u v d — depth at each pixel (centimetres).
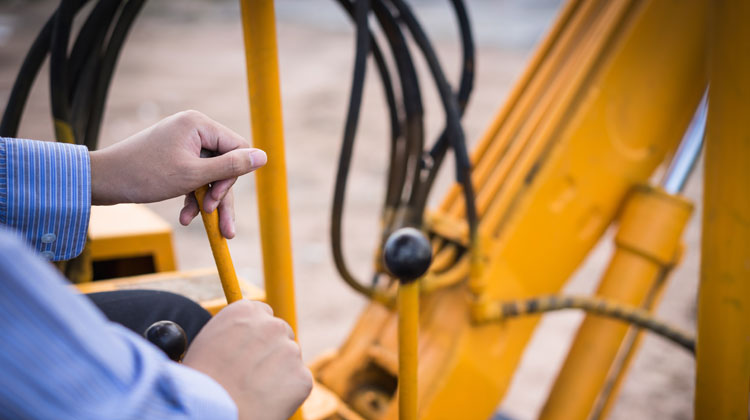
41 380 33
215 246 64
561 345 308
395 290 131
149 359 40
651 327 123
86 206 72
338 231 113
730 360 84
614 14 126
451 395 120
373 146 626
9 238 33
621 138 129
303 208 468
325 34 1248
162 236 128
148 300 76
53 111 98
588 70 125
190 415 41
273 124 76
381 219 129
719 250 81
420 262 59
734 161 77
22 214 71
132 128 671
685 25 127
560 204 127
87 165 72
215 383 44
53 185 72
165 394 41
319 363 137
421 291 117
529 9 1337
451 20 1258
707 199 82
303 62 1015
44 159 72
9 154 71
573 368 132
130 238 125
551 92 129
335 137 656
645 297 133
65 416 34
